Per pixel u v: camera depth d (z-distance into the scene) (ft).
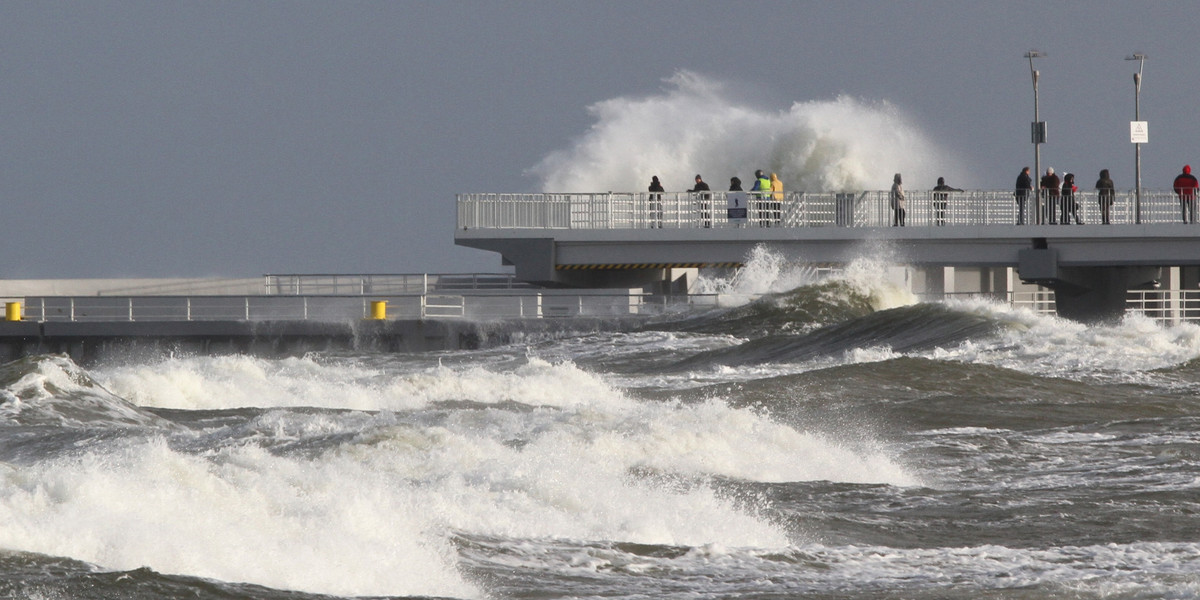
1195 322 536.83
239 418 260.21
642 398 304.09
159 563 106.93
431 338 522.06
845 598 118.01
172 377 306.35
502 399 303.48
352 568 115.75
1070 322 411.13
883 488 181.78
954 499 175.01
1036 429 242.78
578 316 531.50
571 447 195.83
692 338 481.87
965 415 259.60
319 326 524.93
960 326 413.59
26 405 249.96
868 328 441.68
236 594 101.86
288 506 133.69
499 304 541.34
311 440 194.80
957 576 127.03
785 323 517.96
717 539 145.18
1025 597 118.01
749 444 206.18
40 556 104.01
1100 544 147.13
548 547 132.87
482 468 169.58
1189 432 233.96
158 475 137.39
